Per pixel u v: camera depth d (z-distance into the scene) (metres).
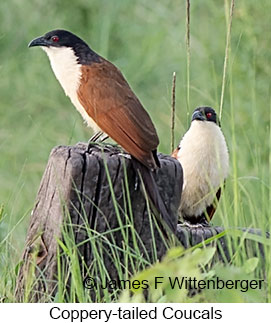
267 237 9.14
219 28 17.47
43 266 8.74
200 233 9.12
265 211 9.57
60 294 8.22
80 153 8.63
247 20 15.91
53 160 8.71
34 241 8.82
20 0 20.27
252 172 13.39
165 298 7.82
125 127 9.20
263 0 15.93
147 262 8.36
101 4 20.66
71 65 9.88
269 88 15.29
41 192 8.91
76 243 8.58
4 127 17.69
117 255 8.46
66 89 9.94
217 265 7.93
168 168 8.87
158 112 17.53
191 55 18.36
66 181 8.53
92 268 8.61
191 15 19.05
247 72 15.63
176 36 19.28
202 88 17.12
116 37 20.41
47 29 20.22
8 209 12.67
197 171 10.66
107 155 8.70
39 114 18.17
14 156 16.12
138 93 19.06
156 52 19.69
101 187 8.56
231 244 8.99
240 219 9.31
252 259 7.92
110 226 8.64
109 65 9.84
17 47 19.81
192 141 10.68
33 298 8.71
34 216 8.96
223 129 14.50
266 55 15.70
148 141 8.94
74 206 8.52
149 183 8.62
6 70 19.16
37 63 19.48
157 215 8.57
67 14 20.47
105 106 9.39
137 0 20.61
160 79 19.16
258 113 14.83
